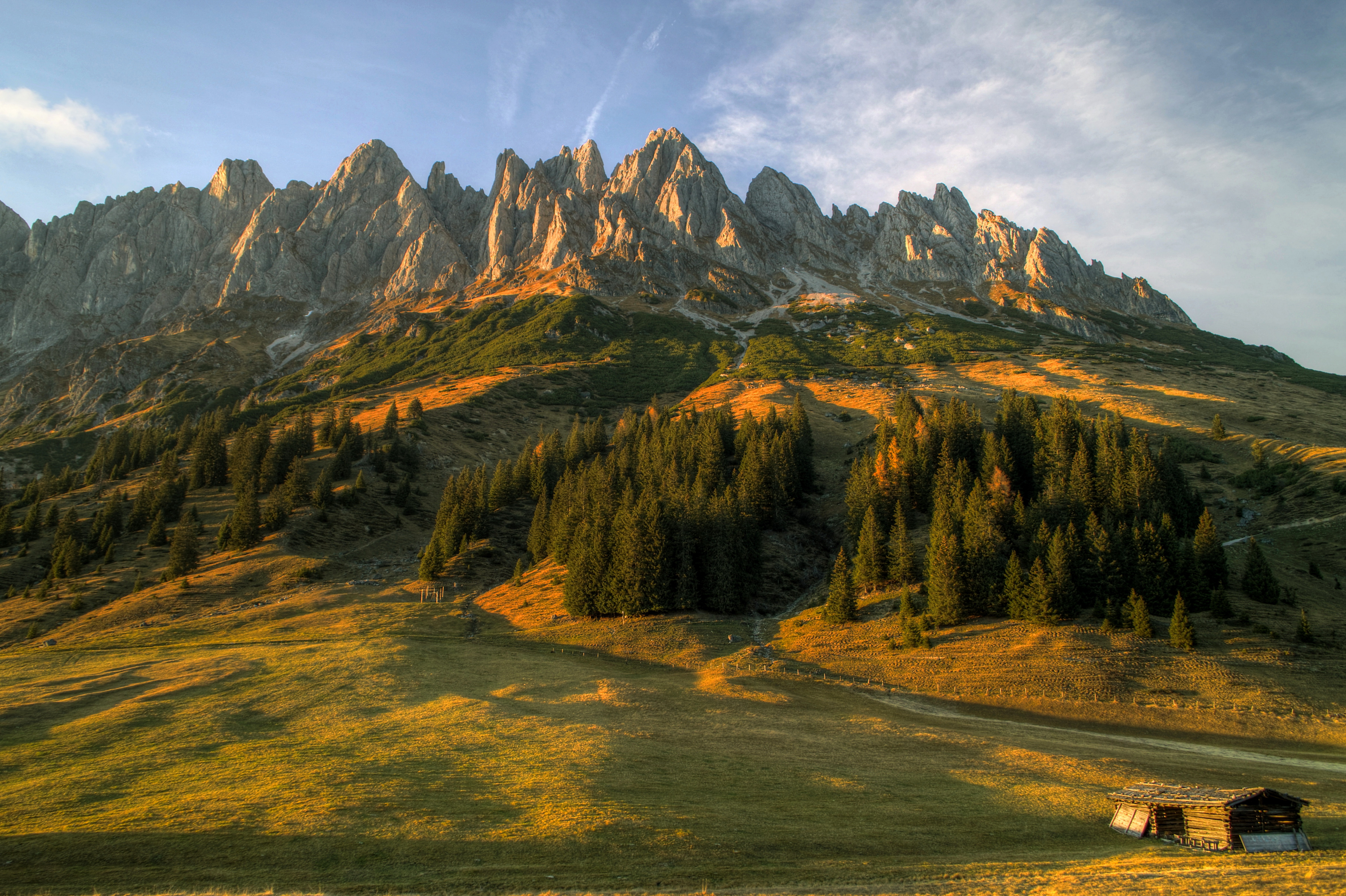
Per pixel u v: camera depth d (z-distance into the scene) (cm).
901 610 8388
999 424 13162
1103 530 8081
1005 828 3231
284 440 17475
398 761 3934
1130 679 6406
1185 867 2652
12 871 2462
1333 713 5534
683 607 9575
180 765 3997
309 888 2338
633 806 3184
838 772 4019
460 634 9388
